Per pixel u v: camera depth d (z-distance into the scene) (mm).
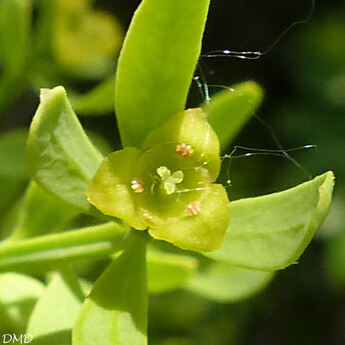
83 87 95
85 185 57
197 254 68
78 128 57
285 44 127
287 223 57
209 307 98
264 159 110
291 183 107
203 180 58
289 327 122
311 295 122
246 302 110
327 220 103
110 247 59
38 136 56
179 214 57
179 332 95
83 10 79
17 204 76
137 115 59
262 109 118
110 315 57
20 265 60
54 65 78
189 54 58
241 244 57
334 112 114
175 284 65
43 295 61
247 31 131
